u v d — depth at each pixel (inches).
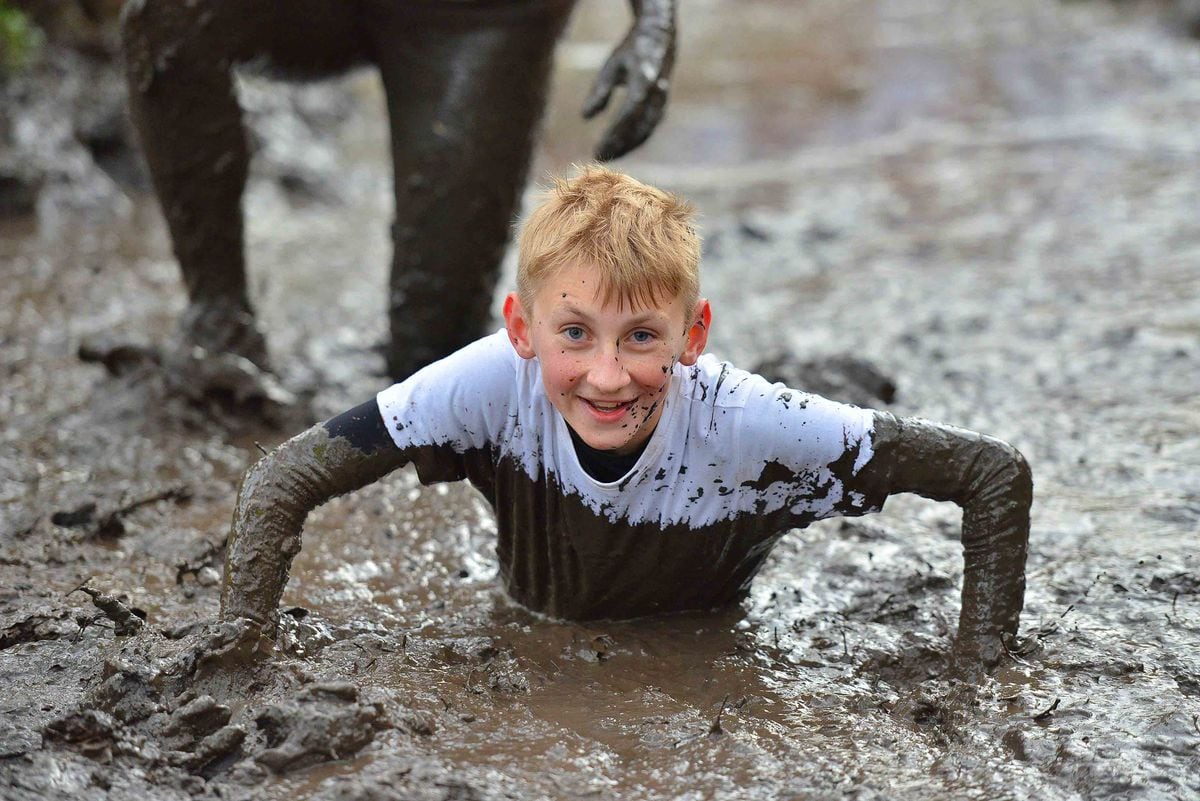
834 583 406.9
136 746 303.0
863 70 1440.7
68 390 579.5
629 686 344.8
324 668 342.3
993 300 733.3
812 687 346.3
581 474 341.4
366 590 406.3
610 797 293.6
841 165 1110.4
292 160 1079.0
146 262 820.6
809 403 340.5
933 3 1802.4
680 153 1160.8
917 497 474.0
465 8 493.4
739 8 1782.7
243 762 298.8
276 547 342.3
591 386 314.7
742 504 353.1
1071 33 1578.5
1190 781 297.1
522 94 506.9
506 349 342.3
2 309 708.0
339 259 861.2
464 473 359.3
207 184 524.4
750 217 949.8
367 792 288.2
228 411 541.3
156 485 480.4
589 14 1646.2
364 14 503.8
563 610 379.2
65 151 962.1
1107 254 811.4
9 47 962.7
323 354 641.6
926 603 393.1
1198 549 423.5
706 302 329.7
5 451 513.0
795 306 746.8
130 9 490.0
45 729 305.6
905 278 791.7
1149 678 342.0
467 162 503.8
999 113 1259.8
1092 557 418.9
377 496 478.0
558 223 317.4
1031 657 351.6
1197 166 1019.9
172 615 386.3
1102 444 516.4
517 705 332.2
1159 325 667.4
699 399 337.7
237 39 494.3
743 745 312.3
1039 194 971.9
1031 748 308.7
